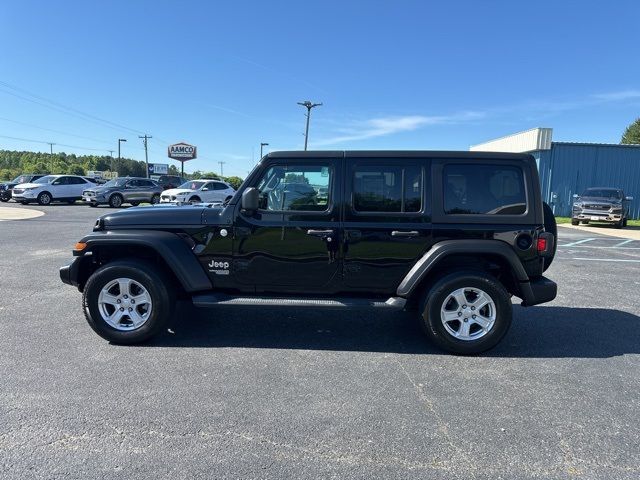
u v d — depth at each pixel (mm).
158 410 3264
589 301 6566
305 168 4527
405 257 4445
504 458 2771
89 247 4516
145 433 2969
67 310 5625
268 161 4543
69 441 2863
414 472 2629
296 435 2984
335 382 3781
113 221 4645
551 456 2799
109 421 3105
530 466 2699
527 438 2990
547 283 4430
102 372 3883
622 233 17062
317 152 4512
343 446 2871
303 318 5547
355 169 4473
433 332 4379
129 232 4551
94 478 2520
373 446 2875
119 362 4102
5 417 3129
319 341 4762
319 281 4559
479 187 4445
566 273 8719
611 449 2881
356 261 4480
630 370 4117
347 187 4469
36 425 3035
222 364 4105
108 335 4488
